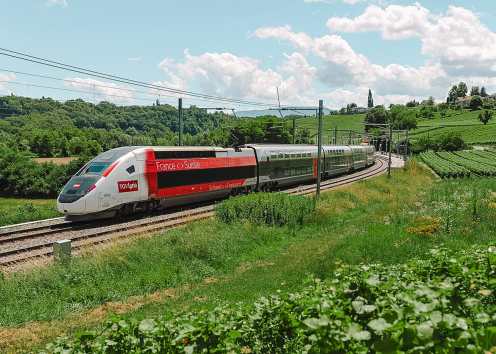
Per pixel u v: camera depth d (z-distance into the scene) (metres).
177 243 17.44
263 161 36.62
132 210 24.30
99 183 22.03
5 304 11.91
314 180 48.19
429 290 4.47
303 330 4.98
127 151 24.02
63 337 6.32
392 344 3.71
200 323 5.57
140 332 5.75
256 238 19.94
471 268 6.31
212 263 16.56
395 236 17.55
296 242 20.39
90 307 12.32
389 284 5.47
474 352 3.64
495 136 138.38
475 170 61.75
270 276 14.70
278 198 24.64
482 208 23.42
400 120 156.12
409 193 41.72
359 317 4.88
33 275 13.54
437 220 19.64
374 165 82.25
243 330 6.14
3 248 17.70
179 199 27.69
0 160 47.06
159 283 14.25
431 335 3.64
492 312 4.92
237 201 24.00
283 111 33.59
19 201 42.62
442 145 123.00
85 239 19.25
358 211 29.48
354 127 158.00
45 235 19.94
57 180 45.62
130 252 15.95
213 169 30.39
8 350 9.55
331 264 14.69
